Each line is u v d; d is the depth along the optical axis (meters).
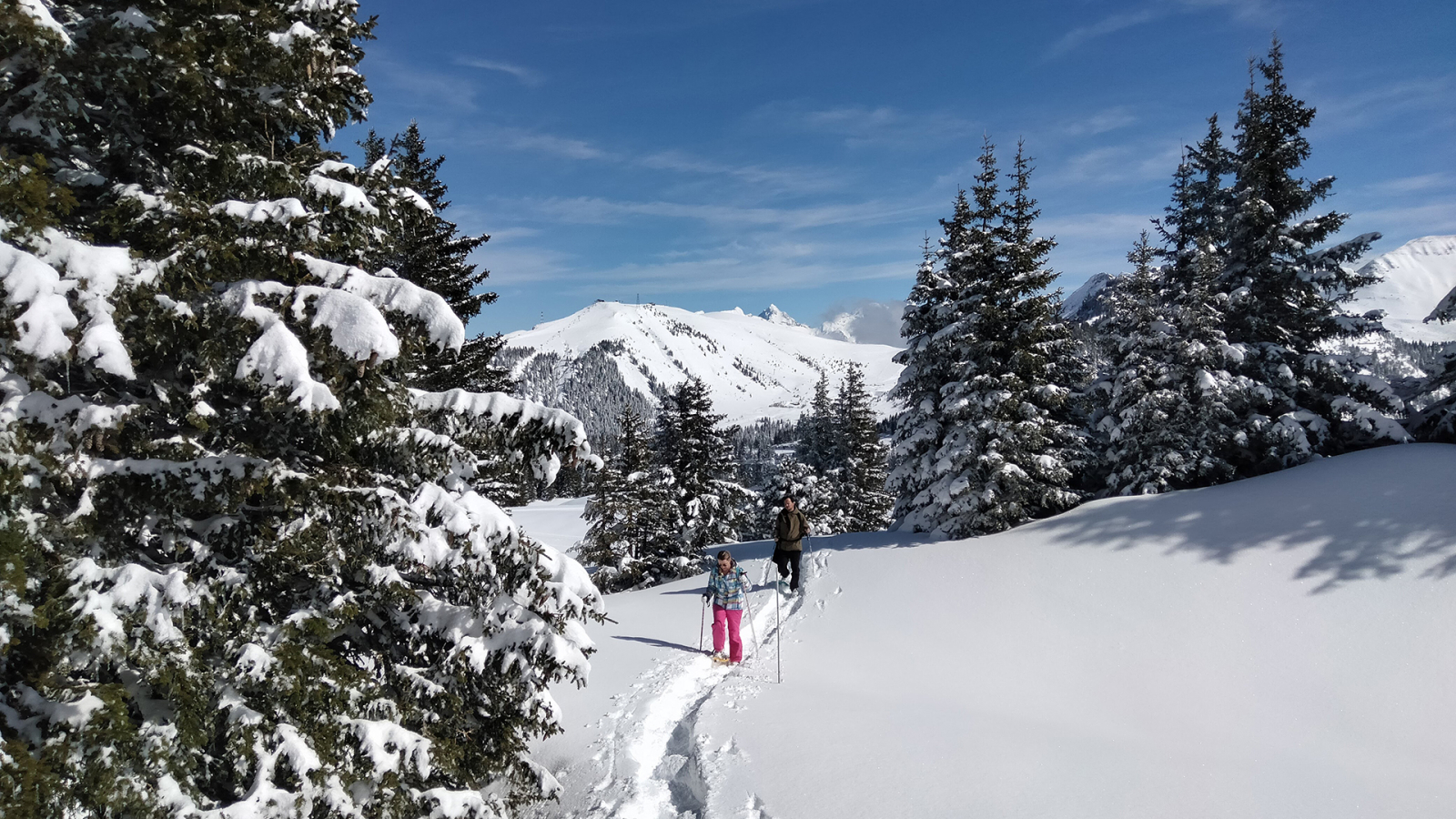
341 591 6.14
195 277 4.97
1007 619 12.26
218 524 5.28
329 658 5.50
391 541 5.93
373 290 5.69
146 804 4.28
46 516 4.35
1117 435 18.70
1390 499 12.02
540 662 6.22
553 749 8.17
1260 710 9.10
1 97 4.94
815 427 52.22
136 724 4.70
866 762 7.04
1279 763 7.66
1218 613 10.94
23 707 4.23
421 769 5.63
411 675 6.25
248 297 5.10
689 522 30.55
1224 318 18.41
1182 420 17.97
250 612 5.37
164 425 5.59
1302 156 18.61
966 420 17.58
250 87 5.77
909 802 6.23
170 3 5.19
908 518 19.69
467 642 6.20
